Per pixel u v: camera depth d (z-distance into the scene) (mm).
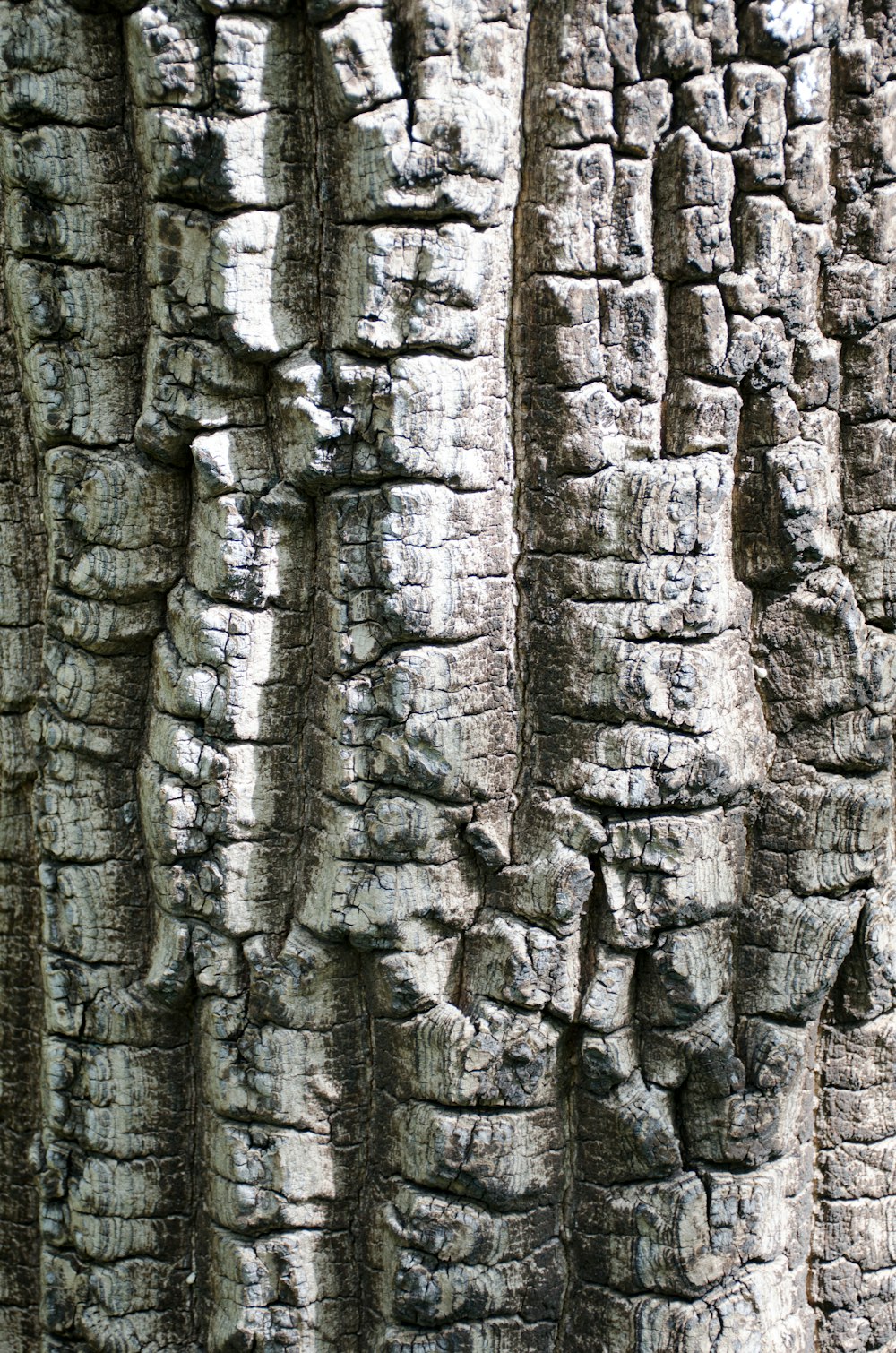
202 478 1400
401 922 1406
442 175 1372
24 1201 1488
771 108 1391
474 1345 1423
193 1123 1449
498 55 1382
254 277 1387
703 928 1413
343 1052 1427
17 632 1452
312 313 1396
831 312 1414
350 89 1370
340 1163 1433
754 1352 1427
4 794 1465
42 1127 1466
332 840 1409
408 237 1377
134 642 1424
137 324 1412
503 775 1412
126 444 1414
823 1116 1453
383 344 1381
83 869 1438
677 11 1383
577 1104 1426
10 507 1445
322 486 1396
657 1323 1423
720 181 1391
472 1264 1419
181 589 1417
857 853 1421
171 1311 1457
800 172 1398
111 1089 1443
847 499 1427
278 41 1380
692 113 1388
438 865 1408
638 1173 1420
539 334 1398
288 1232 1434
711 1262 1421
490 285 1394
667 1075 1418
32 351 1411
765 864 1427
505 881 1416
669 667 1398
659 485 1392
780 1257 1438
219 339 1394
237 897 1418
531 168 1395
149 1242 1452
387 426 1384
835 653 1418
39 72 1394
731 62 1389
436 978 1415
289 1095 1424
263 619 1408
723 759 1403
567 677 1405
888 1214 1460
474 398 1394
